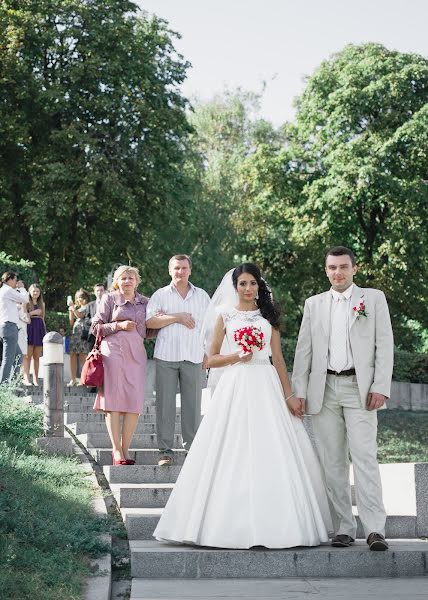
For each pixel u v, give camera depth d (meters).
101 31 28.44
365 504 6.36
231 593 5.51
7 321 14.16
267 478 6.36
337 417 6.59
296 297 35.22
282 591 5.60
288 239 33.91
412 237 30.95
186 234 32.12
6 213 28.05
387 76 31.56
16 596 4.63
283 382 6.82
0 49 27.39
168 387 8.59
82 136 27.33
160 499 7.83
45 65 28.94
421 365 25.56
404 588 5.76
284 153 34.16
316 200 32.00
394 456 15.91
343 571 6.18
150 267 30.97
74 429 11.91
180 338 8.56
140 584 5.79
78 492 7.82
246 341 6.58
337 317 6.63
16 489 7.06
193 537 6.23
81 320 16.78
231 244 33.47
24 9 28.42
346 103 31.92
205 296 8.80
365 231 32.88
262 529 6.23
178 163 30.97
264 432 6.48
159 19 30.86
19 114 27.81
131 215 29.08
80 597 4.86
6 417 10.05
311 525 6.41
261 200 34.97
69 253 30.30
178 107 30.56
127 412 8.63
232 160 37.47
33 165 28.67
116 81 28.75
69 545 5.94
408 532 7.14
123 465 8.57
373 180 30.14
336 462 6.59
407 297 32.25
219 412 6.59
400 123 31.97
